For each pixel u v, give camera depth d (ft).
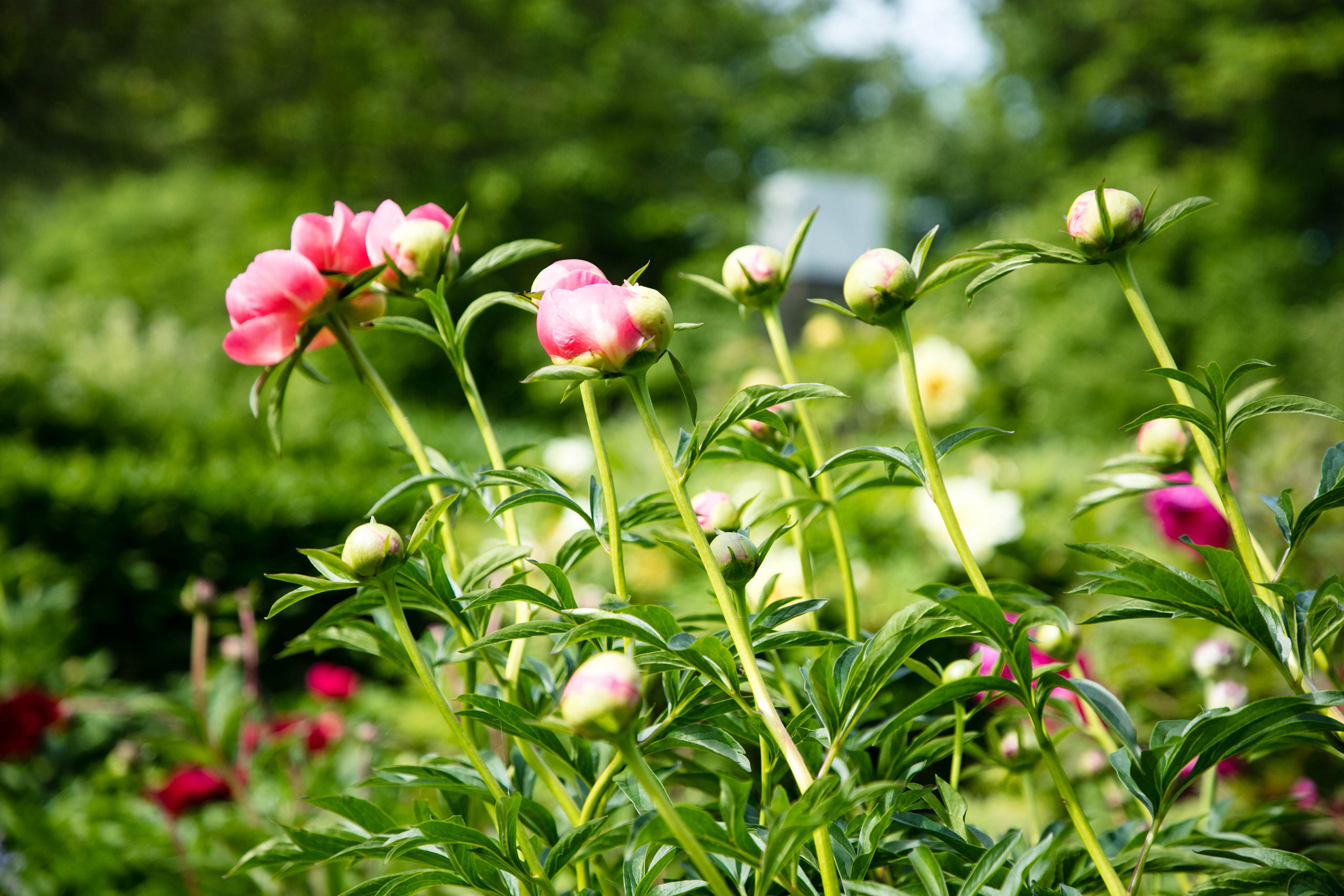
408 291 2.90
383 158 36.37
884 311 2.27
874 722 3.51
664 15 41.91
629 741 1.77
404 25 34.27
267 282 2.84
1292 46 31.60
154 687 14.53
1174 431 2.77
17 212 49.19
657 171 40.06
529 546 2.68
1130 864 2.65
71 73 30.68
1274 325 28.86
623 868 2.28
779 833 1.73
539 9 36.19
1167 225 2.28
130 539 15.30
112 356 28.09
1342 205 33.96
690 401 2.15
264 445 22.70
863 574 8.70
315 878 5.39
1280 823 3.21
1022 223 32.78
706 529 2.80
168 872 5.97
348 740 6.75
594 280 2.34
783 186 23.62
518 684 2.76
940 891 2.05
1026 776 3.26
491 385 35.91
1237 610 2.12
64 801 7.48
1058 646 2.99
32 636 9.46
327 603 15.46
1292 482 8.23
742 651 2.04
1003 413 22.03
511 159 37.35
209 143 34.96
